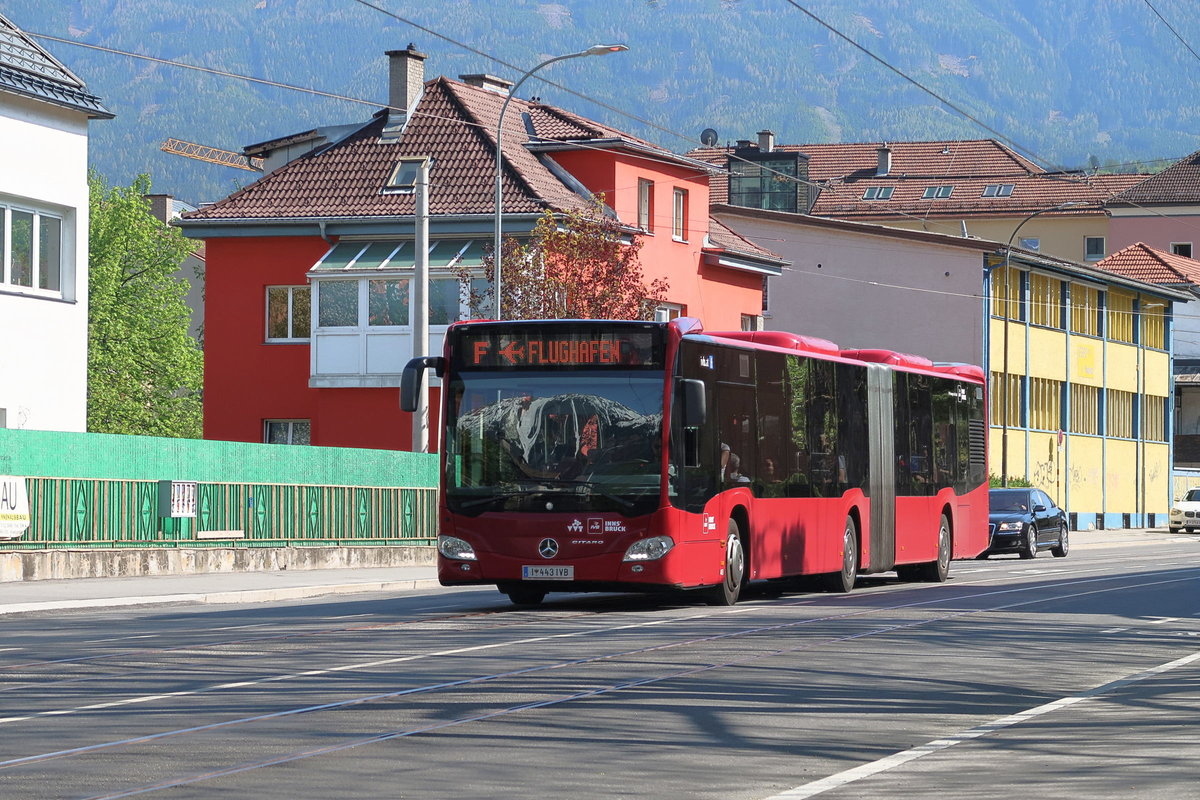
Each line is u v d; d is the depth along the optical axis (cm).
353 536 4294
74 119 4103
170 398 10012
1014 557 5522
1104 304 9175
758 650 1994
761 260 6875
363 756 1228
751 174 12544
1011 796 1089
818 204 12838
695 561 2584
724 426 2697
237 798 1070
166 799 1066
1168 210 12694
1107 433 9219
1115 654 2020
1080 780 1152
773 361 2881
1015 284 8300
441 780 1136
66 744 1280
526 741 1301
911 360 3609
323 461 4184
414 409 2611
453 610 2708
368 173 5866
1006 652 2019
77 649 2005
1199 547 6531
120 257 9769
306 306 5853
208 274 5941
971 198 12838
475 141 5888
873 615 2555
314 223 5719
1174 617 2598
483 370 2600
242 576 3678
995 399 8088
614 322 2564
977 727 1412
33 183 3966
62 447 3388
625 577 2509
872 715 1474
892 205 12850
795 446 2955
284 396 5847
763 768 1198
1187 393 11375
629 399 2545
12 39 4009
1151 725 1427
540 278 5047
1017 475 8212
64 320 4075
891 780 1154
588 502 2523
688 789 1114
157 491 3641
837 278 8275
